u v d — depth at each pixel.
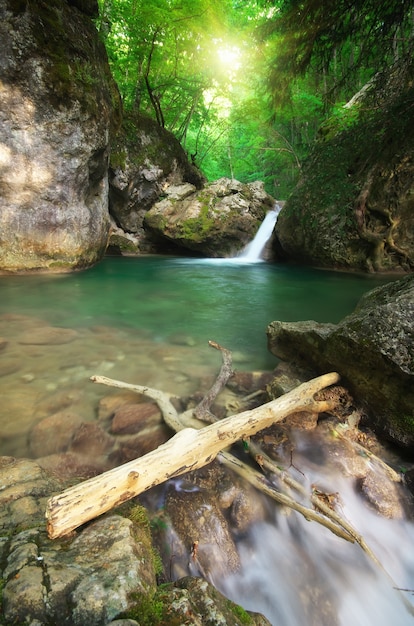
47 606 1.10
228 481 2.08
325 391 2.81
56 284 7.73
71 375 3.42
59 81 7.53
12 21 6.76
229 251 13.10
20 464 1.97
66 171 8.20
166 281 8.64
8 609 1.09
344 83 6.76
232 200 13.32
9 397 2.96
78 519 1.43
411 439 2.38
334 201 9.00
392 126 5.71
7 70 6.93
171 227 13.02
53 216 8.28
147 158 13.66
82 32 8.30
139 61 14.66
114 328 4.98
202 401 2.79
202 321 5.42
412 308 2.54
